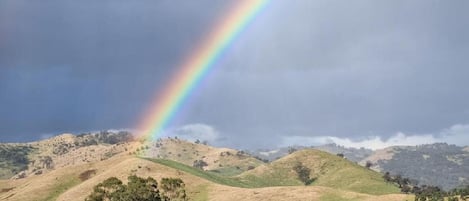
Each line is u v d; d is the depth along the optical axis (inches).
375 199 6520.7
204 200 7357.3
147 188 6245.1
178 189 7130.9
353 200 6560.0
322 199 6648.6
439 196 6865.2
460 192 6761.8
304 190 7101.4
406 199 6579.7
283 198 6737.2
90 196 6176.2
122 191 6136.8
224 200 7027.6
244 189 7623.0
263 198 6820.9
